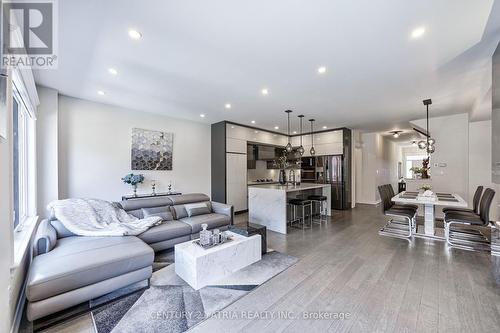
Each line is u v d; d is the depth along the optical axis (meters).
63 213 2.70
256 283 2.35
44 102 3.45
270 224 4.48
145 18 1.91
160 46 2.34
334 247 3.43
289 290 2.22
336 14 1.86
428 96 3.85
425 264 2.79
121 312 1.89
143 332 1.66
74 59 2.60
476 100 3.94
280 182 5.94
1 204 1.38
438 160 5.30
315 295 2.13
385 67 2.80
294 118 5.50
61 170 3.82
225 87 3.46
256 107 4.55
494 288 2.23
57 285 1.71
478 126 4.89
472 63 2.69
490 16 1.85
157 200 3.77
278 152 7.60
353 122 5.93
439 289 2.22
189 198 4.16
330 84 3.34
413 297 2.09
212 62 2.68
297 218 5.29
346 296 2.11
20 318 1.80
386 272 2.59
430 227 3.98
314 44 2.31
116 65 2.75
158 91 3.65
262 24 2.00
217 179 5.96
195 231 3.43
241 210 6.16
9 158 1.60
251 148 6.72
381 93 3.70
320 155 7.12
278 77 3.10
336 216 5.74
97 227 2.79
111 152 4.39
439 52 2.45
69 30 2.06
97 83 3.31
